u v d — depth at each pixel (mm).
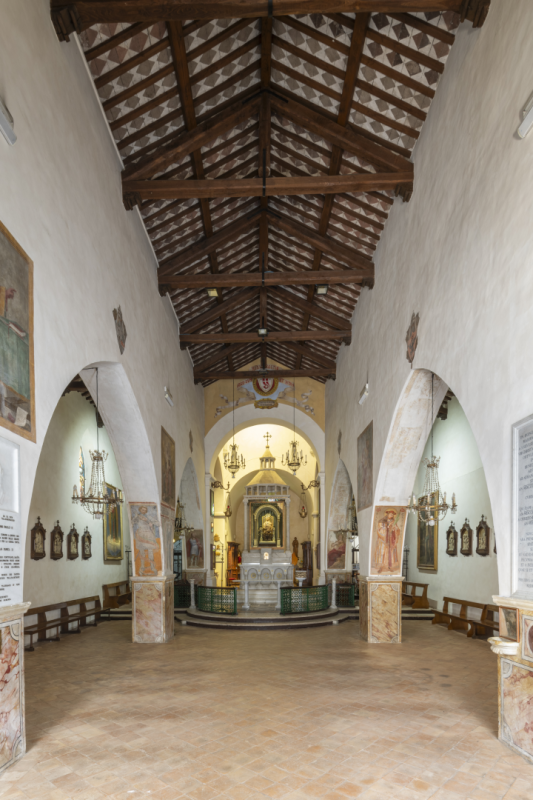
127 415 10125
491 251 5984
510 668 5449
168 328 13664
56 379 6086
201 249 12336
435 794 4520
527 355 5152
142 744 5621
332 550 19641
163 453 12438
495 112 5961
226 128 9203
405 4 6402
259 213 12273
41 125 5875
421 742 5633
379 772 4930
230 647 10961
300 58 8320
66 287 6488
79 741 5715
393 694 7422
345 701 7090
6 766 4996
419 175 8914
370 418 12492
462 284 6848
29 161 5512
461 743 5598
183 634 12711
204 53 7934
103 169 8258
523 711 5219
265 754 5344
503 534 5594
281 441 27266
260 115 9297
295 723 6227
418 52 7641
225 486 26500
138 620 11578
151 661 9609
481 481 13750
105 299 8133
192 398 18141
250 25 7859
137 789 4633
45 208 5902
